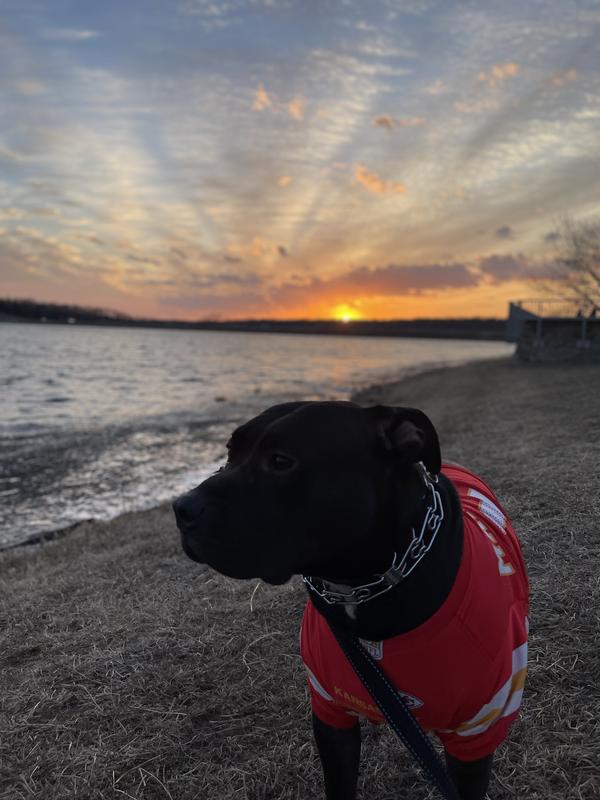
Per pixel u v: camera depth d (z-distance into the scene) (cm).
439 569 57
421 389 735
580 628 105
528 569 127
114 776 86
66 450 457
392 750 86
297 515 56
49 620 133
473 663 57
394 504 57
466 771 63
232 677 106
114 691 103
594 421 281
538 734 84
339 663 61
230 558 56
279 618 122
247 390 949
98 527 240
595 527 142
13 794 83
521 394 475
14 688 107
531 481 184
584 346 851
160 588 144
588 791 75
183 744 91
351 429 57
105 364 1570
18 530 274
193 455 442
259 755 88
